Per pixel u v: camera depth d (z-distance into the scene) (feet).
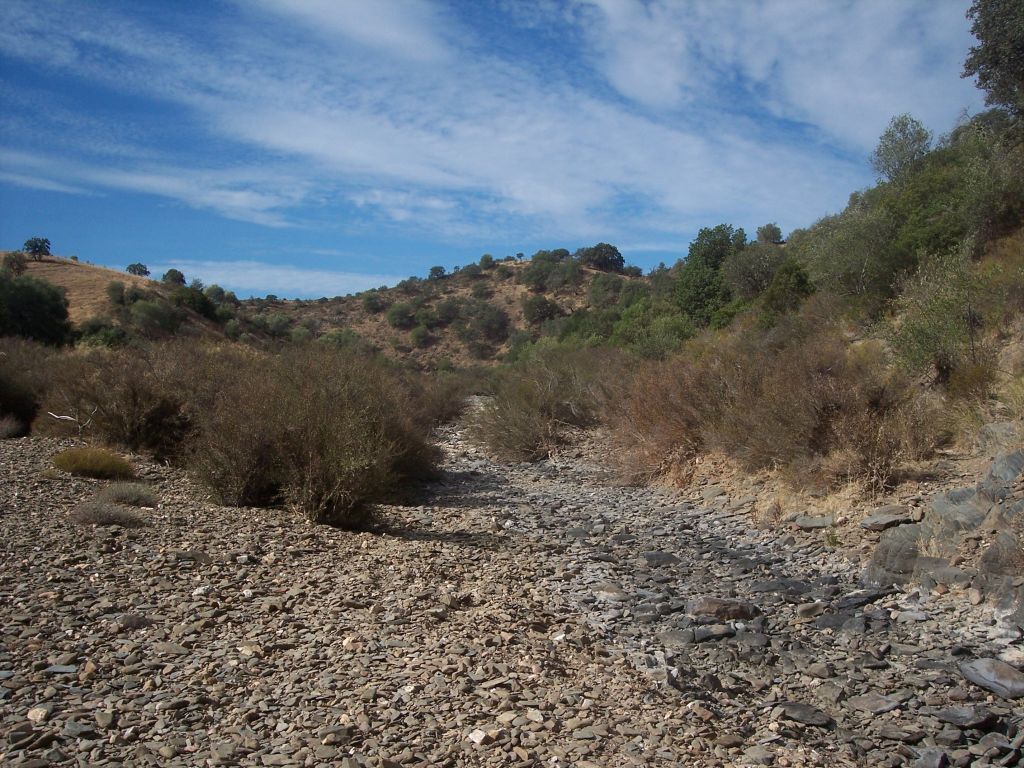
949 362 38.52
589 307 240.94
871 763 13.84
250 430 31.73
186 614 17.44
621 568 27.14
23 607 16.97
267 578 20.99
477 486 44.75
